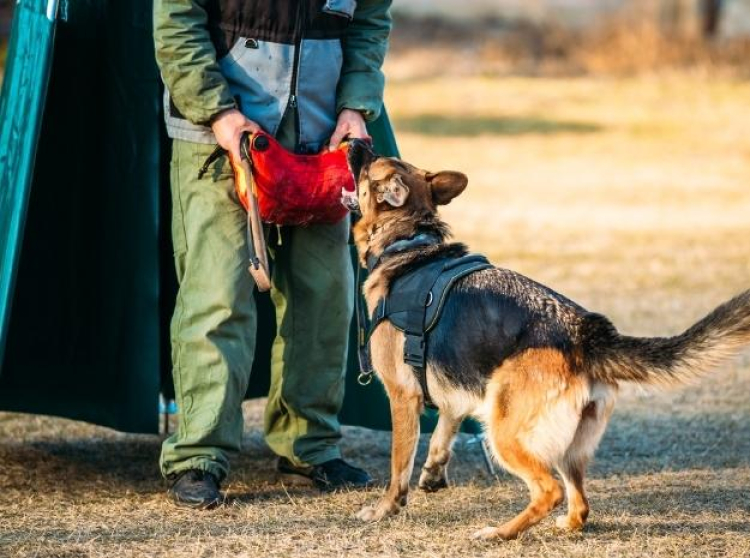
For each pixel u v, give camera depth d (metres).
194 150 7.87
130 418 8.92
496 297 7.20
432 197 7.96
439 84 41.47
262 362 9.54
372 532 7.29
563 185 25.38
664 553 6.89
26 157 7.28
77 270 8.89
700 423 10.47
